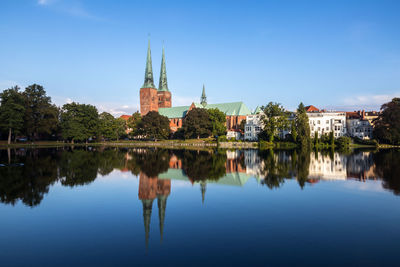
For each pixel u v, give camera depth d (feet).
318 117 380.37
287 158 162.30
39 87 342.85
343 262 33.37
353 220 48.34
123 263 33.71
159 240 40.60
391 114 303.07
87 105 398.42
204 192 71.31
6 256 35.88
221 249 37.35
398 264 32.83
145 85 578.66
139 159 160.56
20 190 73.87
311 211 53.67
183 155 192.75
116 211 55.47
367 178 89.30
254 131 425.69
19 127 304.09
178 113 581.12
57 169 113.80
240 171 107.96
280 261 33.73
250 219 49.42
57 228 45.93
